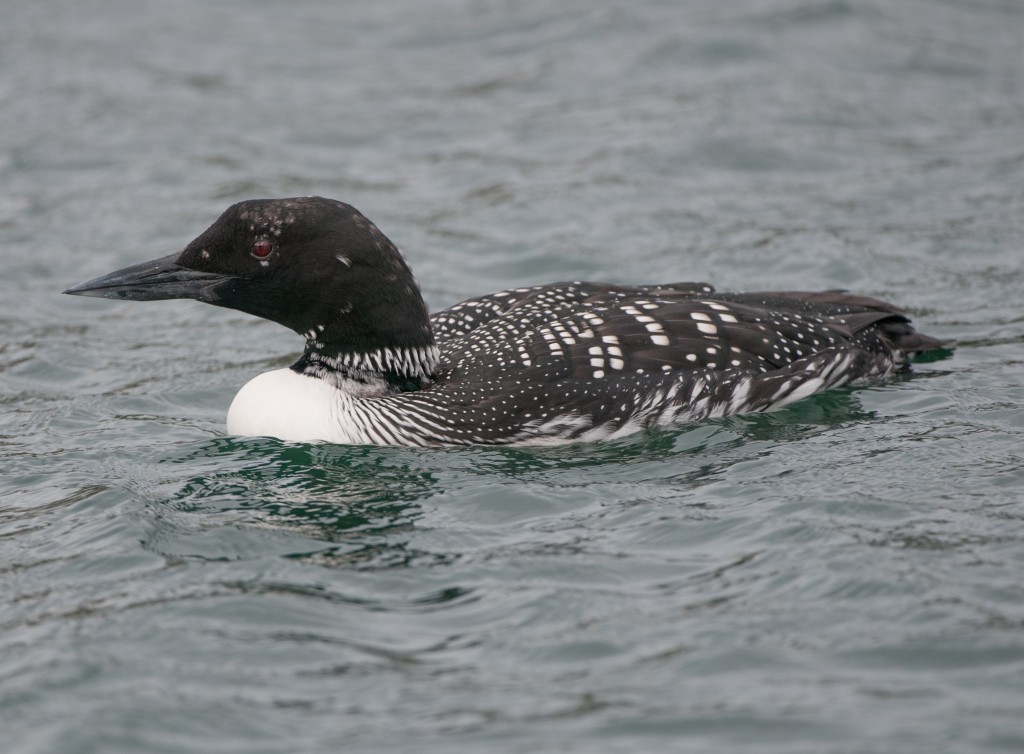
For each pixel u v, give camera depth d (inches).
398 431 468.1
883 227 692.7
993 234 676.7
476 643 333.1
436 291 639.8
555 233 698.8
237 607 350.9
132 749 290.2
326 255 461.4
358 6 1093.1
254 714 303.0
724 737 288.7
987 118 832.9
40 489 441.4
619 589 359.3
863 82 887.7
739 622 337.1
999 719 290.5
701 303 498.6
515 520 408.5
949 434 457.1
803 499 406.6
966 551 367.6
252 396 482.6
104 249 697.0
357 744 290.5
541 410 465.1
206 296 470.0
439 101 895.7
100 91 906.7
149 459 465.4
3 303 642.2
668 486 428.5
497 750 285.9
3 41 997.2
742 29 955.3
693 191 746.2
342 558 382.3
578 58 943.0
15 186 773.3
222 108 887.1
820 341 499.8
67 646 330.6
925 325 584.1
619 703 303.4
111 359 582.9
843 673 312.8
